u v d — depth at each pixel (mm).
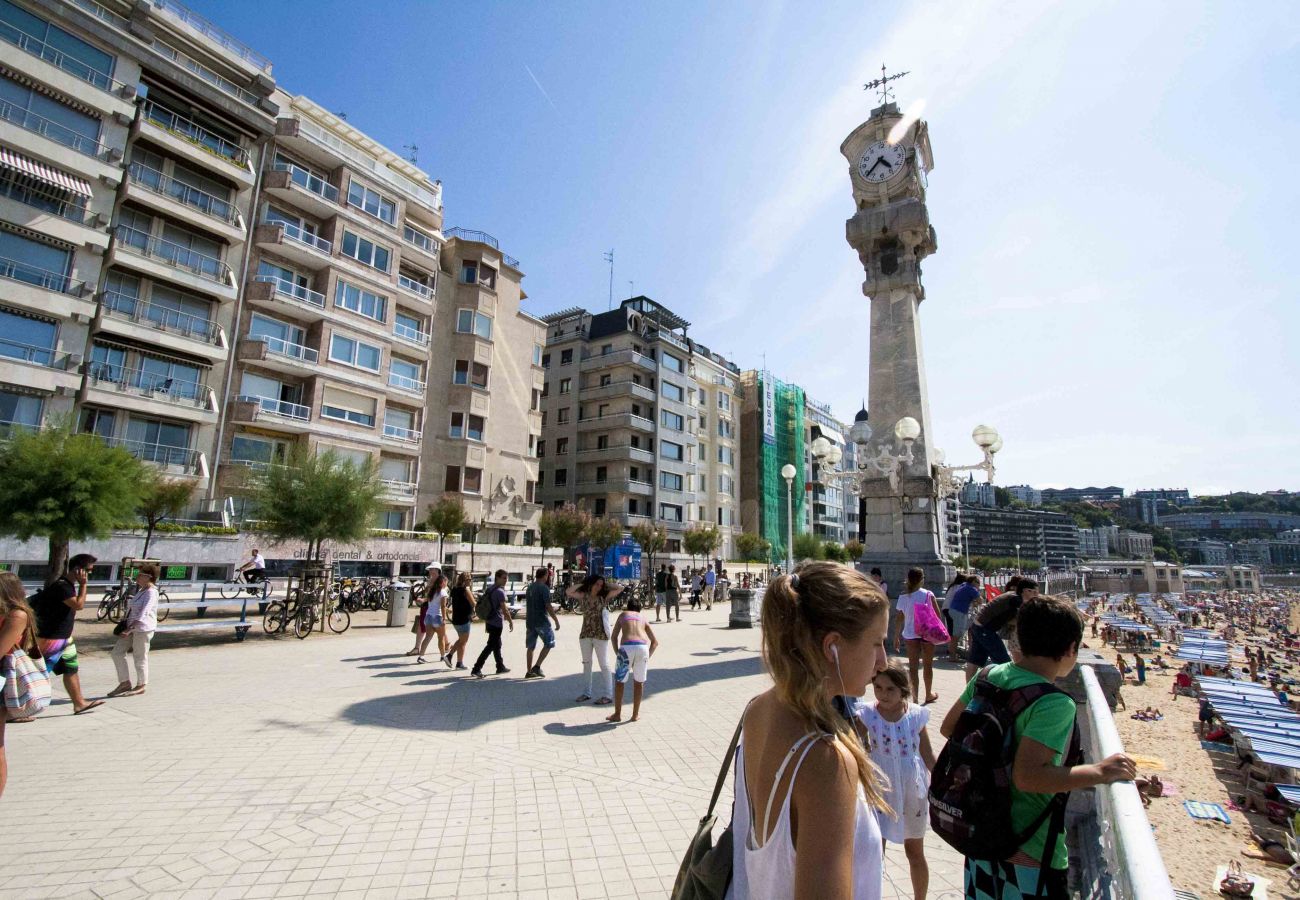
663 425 54406
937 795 2361
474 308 38688
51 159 22609
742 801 1443
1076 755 2316
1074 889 3551
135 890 3760
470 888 3844
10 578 4539
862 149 18391
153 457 24875
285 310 29500
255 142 29359
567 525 40188
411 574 31250
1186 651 30484
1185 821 8250
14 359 21484
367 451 31734
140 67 25281
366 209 33156
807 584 1452
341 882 3893
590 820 4852
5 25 22078
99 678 9977
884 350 17031
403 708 8352
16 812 4859
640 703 7961
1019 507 174125
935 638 8430
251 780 5621
